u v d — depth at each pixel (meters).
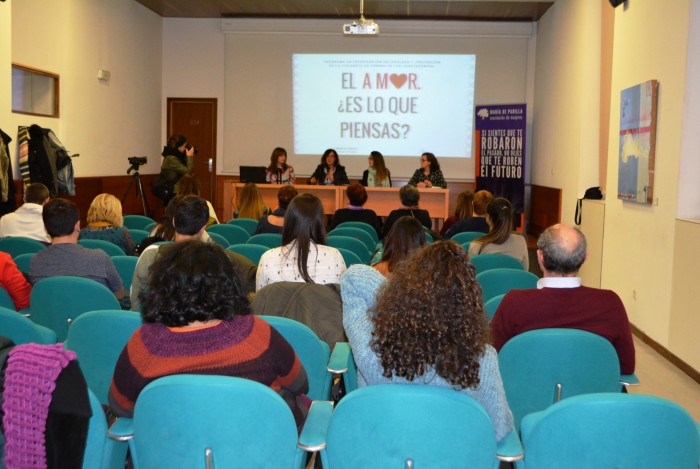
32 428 1.14
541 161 10.46
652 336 4.93
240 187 8.77
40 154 7.35
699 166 4.41
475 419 1.50
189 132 11.78
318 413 1.83
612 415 1.49
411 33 11.21
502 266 3.71
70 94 8.53
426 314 1.55
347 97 11.44
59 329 2.85
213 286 1.62
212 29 11.59
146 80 11.03
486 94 11.23
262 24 11.35
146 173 11.17
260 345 1.66
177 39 11.65
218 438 1.52
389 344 1.57
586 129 7.97
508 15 10.77
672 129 4.59
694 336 4.17
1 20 6.53
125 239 4.41
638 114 5.20
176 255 1.65
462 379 1.54
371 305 1.80
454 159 11.38
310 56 11.43
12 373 1.16
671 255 4.57
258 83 11.55
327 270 2.83
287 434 1.56
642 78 5.23
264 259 2.87
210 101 11.68
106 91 9.58
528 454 1.62
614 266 5.89
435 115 11.33
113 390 1.65
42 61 7.84
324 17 11.29
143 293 1.65
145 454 1.58
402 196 5.90
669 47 4.68
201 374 1.54
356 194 6.39
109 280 3.23
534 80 11.10
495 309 2.73
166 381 1.48
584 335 2.09
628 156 5.44
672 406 1.47
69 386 1.19
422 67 11.27
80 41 8.73
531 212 11.20
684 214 4.46
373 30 8.66
